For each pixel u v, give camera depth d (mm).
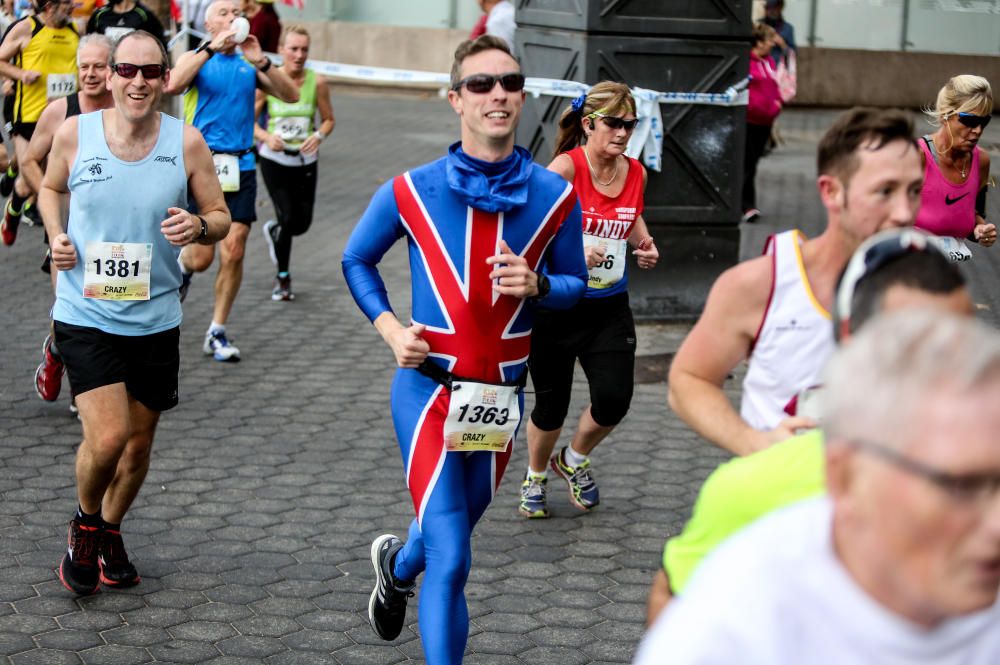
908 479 1328
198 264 7266
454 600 3422
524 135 8672
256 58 7418
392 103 20344
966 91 5129
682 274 8414
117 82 4113
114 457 4121
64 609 4301
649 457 6047
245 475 5664
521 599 4500
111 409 4121
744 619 1492
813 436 2043
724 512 2068
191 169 4270
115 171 4156
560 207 3633
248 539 4961
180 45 12641
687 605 1535
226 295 7418
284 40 8383
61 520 5074
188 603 4383
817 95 20609
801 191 13820
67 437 6055
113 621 4227
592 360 5031
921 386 1329
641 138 8000
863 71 20531
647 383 7203
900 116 2391
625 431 6414
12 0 13047
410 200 3557
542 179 3623
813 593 1481
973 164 5332
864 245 2070
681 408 2600
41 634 4109
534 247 3607
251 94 7406
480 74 3451
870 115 2400
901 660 1475
